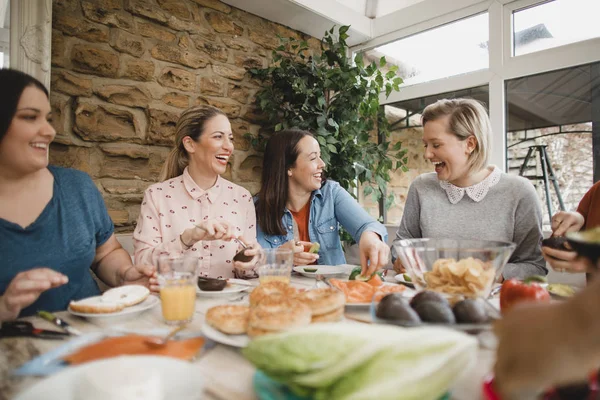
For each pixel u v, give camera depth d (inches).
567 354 11.3
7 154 40.1
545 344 11.6
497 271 33.3
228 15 102.3
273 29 112.5
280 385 18.7
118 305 33.1
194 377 18.4
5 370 22.0
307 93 102.4
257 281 51.1
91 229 48.5
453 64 109.3
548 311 12.3
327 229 75.2
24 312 41.5
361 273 49.4
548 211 92.9
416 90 116.0
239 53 104.8
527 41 95.3
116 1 82.9
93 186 51.4
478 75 102.9
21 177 43.1
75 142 78.2
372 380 15.7
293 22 113.0
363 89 107.8
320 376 16.1
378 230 65.5
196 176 68.0
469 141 61.2
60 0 75.7
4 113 38.1
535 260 58.0
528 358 12.0
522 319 12.7
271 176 73.5
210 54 98.7
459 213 64.2
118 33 83.3
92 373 17.2
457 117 60.5
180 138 67.3
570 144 89.2
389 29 120.3
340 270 54.5
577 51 86.0
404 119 121.4
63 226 45.2
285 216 75.2
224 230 51.0
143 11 86.4
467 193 63.9
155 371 17.7
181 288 31.4
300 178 73.9
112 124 82.9
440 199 66.9
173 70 91.9
